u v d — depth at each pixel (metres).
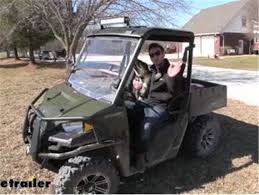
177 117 4.93
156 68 4.89
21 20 17.47
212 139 5.76
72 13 14.66
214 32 45.28
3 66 28.50
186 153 5.67
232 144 6.35
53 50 36.44
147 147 4.60
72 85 4.84
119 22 4.99
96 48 4.83
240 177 5.13
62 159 4.09
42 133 4.04
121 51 4.48
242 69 22.80
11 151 5.73
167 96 4.79
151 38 4.66
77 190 4.03
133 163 4.53
